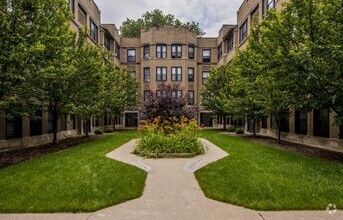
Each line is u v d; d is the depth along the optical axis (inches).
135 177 237.8
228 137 650.8
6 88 324.5
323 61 277.1
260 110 570.9
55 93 476.4
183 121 458.3
